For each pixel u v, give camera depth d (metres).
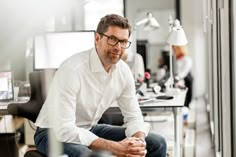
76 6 4.85
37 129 2.53
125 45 2.48
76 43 3.87
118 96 2.71
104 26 2.44
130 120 2.70
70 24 4.62
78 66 2.45
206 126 5.77
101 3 5.85
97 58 2.48
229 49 3.00
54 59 3.79
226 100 3.05
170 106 3.24
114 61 2.47
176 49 6.48
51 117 2.38
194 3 8.44
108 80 2.56
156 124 3.89
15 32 4.16
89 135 2.38
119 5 7.03
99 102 2.59
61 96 2.38
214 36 4.08
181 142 3.79
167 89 3.98
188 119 5.61
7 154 3.42
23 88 3.78
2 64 4.19
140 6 8.88
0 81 3.60
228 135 3.06
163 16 8.77
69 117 2.37
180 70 6.37
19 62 4.16
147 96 3.65
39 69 3.86
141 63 4.28
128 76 2.67
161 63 7.32
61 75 2.42
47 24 4.09
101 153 1.78
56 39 3.85
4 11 4.12
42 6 4.09
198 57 8.49
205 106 7.58
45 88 2.70
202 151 4.48
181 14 8.58
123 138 2.67
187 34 8.50
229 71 3.02
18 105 3.04
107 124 2.95
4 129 4.06
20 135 4.10
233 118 3.02
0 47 4.16
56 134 2.34
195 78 8.52
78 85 2.42
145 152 2.44
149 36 8.73
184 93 3.98
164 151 2.65
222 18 3.15
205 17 4.92
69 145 2.33
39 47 3.84
